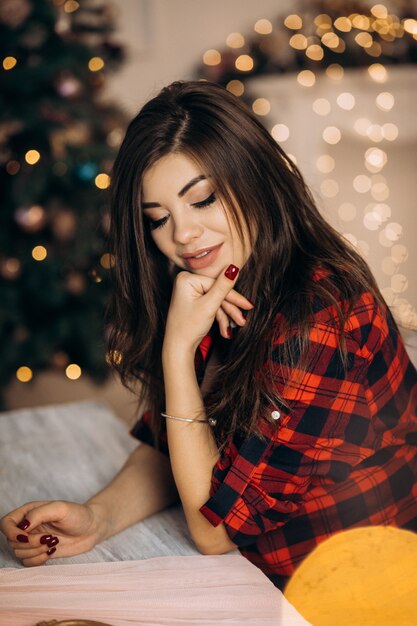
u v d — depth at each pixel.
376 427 1.25
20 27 3.20
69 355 3.62
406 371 1.31
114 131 3.44
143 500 1.37
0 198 3.38
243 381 1.21
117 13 3.96
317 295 1.20
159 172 1.22
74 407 1.86
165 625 0.97
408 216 4.48
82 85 3.34
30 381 3.51
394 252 4.50
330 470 1.20
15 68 3.17
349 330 1.20
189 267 1.29
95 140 3.44
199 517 1.19
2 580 1.09
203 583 1.08
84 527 1.22
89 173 3.19
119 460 1.57
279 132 4.18
